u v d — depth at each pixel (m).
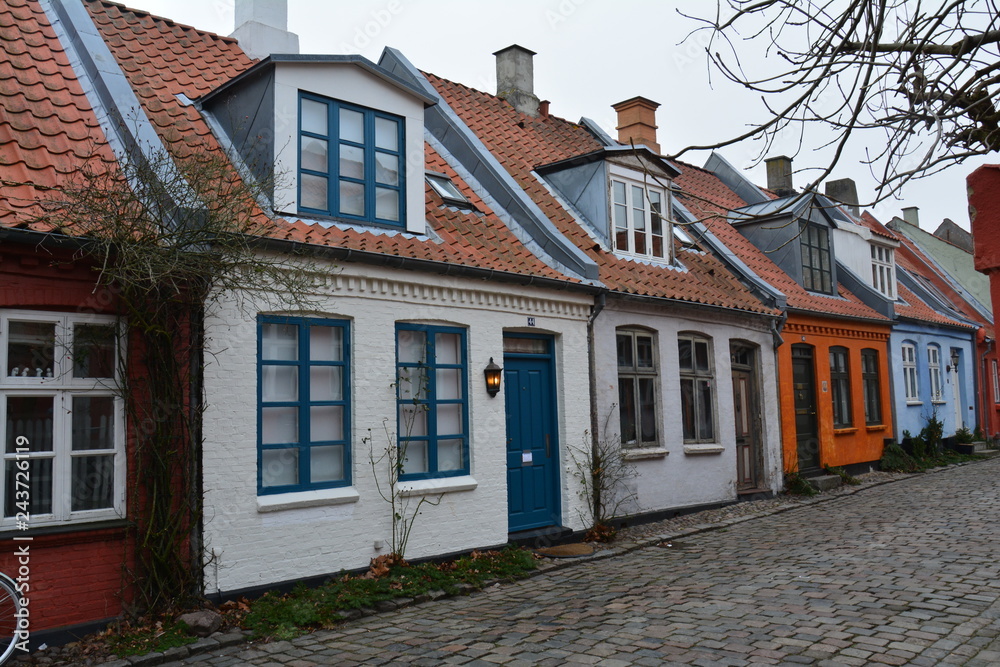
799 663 5.33
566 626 6.46
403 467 8.52
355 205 8.88
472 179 12.12
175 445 6.65
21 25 8.87
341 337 8.16
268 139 8.27
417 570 8.02
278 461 7.61
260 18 11.41
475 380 9.20
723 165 20.06
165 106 9.01
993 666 5.18
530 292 9.80
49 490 6.19
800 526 11.18
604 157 12.39
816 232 17.69
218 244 6.65
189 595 6.59
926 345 20.83
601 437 10.80
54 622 5.98
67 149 7.27
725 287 13.98
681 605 6.98
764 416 14.23
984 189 3.94
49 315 6.23
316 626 6.66
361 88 8.97
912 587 7.25
